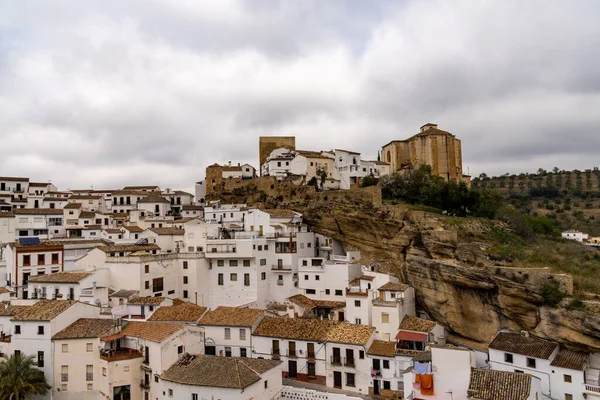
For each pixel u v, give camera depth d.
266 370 53.09
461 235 77.31
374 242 87.31
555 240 87.25
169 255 82.88
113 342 57.59
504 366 57.31
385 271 82.00
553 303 59.31
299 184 111.56
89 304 63.22
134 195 138.12
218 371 51.59
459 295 71.06
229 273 83.62
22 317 58.38
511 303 63.75
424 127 124.81
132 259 77.81
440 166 117.12
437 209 92.00
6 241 98.44
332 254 92.50
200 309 68.38
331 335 62.22
